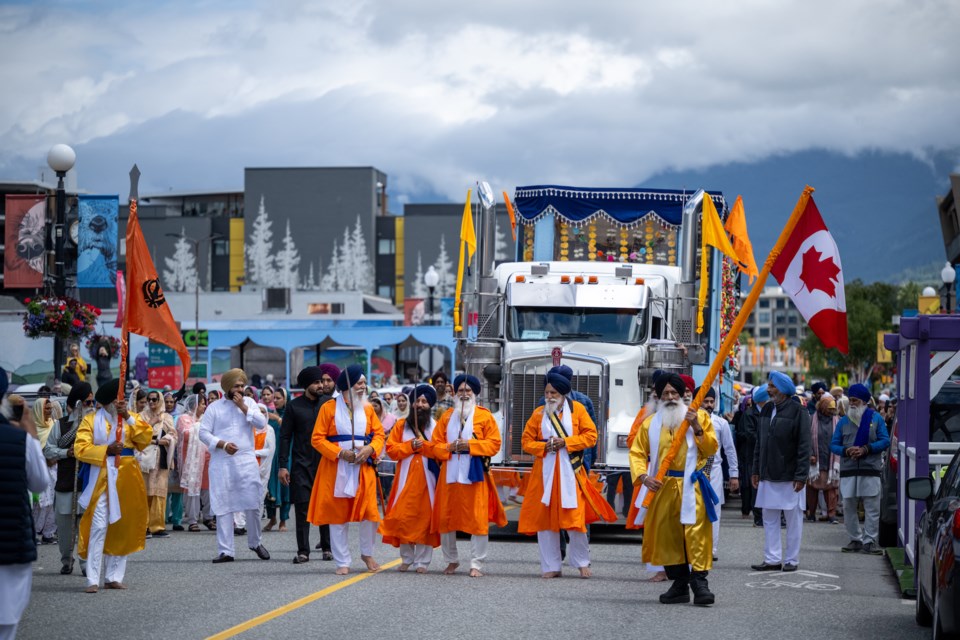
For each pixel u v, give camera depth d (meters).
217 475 14.90
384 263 124.75
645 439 11.96
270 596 12.00
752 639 10.06
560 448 13.64
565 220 22.17
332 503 13.70
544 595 12.28
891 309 104.62
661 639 9.97
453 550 14.01
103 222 24.03
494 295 19.75
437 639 9.78
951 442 16.30
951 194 63.53
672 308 19.83
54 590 12.60
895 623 11.03
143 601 11.76
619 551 16.84
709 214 20.98
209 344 44.38
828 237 12.16
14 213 24.30
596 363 18.47
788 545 14.65
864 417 16.94
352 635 9.90
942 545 9.14
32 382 36.41
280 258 122.00
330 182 122.19
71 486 14.05
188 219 123.88
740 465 23.14
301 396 15.01
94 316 24.25
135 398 18.28
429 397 13.93
